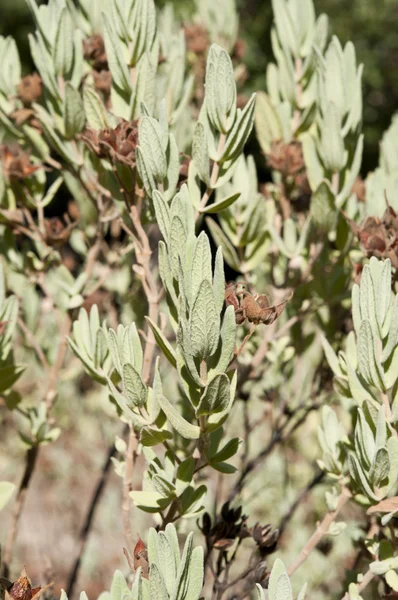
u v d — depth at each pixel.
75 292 0.84
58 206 2.73
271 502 1.21
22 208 0.87
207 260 0.66
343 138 0.79
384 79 5.28
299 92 0.86
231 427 1.23
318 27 0.85
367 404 0.70
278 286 0.88
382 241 0.74
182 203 0.69
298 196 0.91
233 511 0.76
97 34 0.87
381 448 0.68
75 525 1.51
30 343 0.92
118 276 0.95
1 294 0.77
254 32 4.99
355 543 0.82
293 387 0.92
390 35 5.24
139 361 0.70
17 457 1.68
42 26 0.80
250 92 4.71
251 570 0.76
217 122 0.71
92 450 1.64
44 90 0.81
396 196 0.81
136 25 0.75
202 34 1.03
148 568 0.67
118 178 0.74
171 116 0.82
